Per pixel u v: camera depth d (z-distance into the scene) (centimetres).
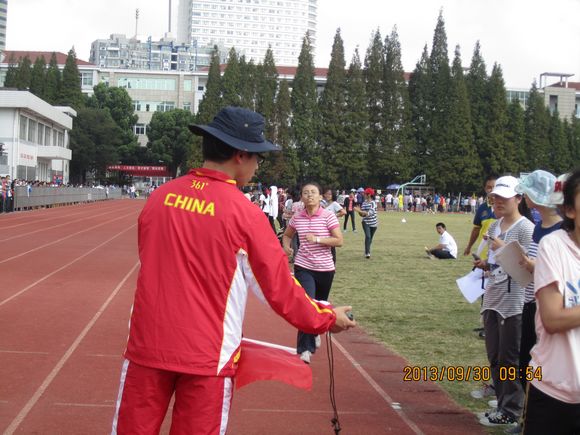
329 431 447
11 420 442
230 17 17725
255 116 292
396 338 735
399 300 994
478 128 6191
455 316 870
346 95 6116
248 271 272
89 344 650
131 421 264
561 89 9369
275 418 469
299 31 18162
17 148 4362
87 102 7544
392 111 6100
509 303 464
